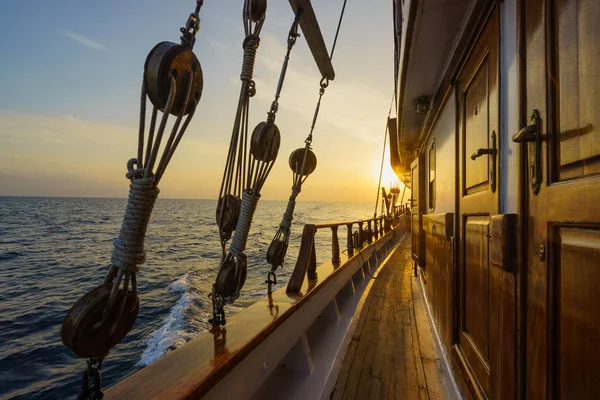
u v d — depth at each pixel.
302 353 2.43
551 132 1.04
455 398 2.23
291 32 1.71
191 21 0.98
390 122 8.33
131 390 1.15
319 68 2.49
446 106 3.06
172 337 9.14
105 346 0.85
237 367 1.51
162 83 0.86
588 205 0.83
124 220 0.87
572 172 0.93
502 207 1.51
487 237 1.71
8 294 15.50
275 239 2.41
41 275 19.41
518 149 1.28
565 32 0.97
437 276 3.32
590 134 0.84
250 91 1.46
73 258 24.89
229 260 1.56
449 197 2.88
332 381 2.43
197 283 15.76
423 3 2.03
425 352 2.97
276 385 2.27
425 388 2.40
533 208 1.17
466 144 2.25
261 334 1.68
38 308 13.34
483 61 1.83
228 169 1.49
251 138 1.53
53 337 10.28
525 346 1.22
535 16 1.15
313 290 2.67
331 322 3.53
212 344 1.53
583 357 0.87
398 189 17.72
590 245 0.83
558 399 1.00
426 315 3.97
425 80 3.24
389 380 2.51
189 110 0.95
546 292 1.06
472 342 2.02
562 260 0.98
